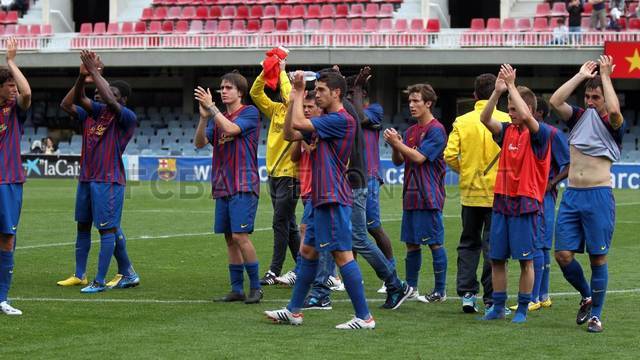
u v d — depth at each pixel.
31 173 31.56
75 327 8.30
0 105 8.92
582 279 8.66
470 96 37.19
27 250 13.92
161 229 16.95
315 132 8.12
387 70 35.97
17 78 8.84
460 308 9.58
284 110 11.02
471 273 9.28
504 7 34.59
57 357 7.16
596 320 8.32
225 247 14.45
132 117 10.54
